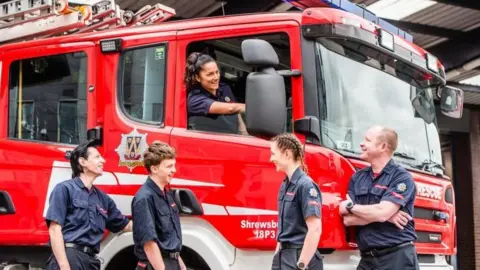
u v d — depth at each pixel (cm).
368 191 488
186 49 526
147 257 477
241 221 490
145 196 481
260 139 492
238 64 511
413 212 506
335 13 493
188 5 1134
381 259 484
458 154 1667
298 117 486
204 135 509
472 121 1669
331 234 473
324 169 478
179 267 492
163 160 486
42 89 579
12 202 572
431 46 1396
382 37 527
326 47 498
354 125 507
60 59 573
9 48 595
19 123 586
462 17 1277
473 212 1644
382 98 537
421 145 570
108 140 540
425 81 593
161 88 529
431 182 554
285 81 493
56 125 568
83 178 519
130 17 640
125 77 543
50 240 508
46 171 562
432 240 547
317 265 451
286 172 462
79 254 504
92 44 558
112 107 542
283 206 461
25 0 632
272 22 503
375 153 490
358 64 521
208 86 514
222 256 492
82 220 509
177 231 491
